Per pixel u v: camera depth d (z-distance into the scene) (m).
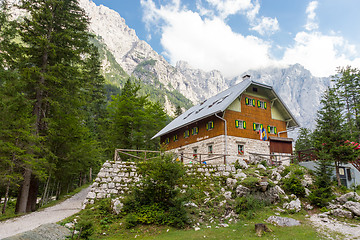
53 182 27.67
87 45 21.75
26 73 17.00
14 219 15.71
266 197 16.56
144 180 14.78
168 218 13.37
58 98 19.84
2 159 15.18
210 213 14.53
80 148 21.53
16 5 19.39
